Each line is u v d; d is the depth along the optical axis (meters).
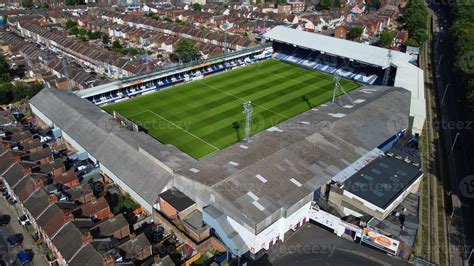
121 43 143.75
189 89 99.25
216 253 47.56
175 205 49.62
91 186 58.69
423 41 139.50
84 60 120.38
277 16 181.50
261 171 52.59
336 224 50.28
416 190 58.81
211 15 182.25
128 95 92.38
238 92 97.75
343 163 57.72
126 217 53.53
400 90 84.56
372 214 50.09
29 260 46.00
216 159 56.81
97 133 65.56
